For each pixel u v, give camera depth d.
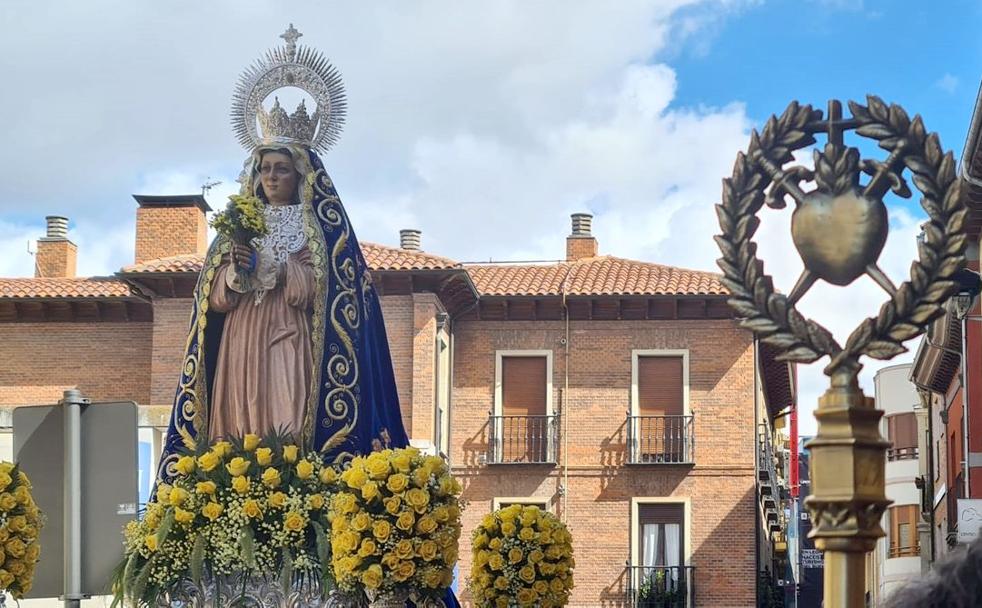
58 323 43.16
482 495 42.56
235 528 10.29
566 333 43.00
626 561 41.94
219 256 11.19
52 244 46.62
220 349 11.22
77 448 7.31
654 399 42.72
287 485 10.49
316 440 11.04
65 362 43.00
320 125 11.83
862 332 5.00
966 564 2.86
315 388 11.05
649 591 41.41
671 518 42.12
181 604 10.45
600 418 42.69
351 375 11.23
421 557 9.80
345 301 11.32
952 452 41.62
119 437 7.30
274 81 11.87
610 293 42.25
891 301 4.99
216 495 10.41
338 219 11.52
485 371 43.09
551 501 42.38
